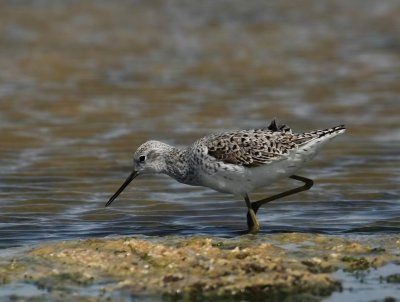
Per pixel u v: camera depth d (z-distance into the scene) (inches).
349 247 441.1
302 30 1269.7
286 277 389.1
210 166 480.4
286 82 947.3
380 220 519.2
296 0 1515.7
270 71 1006.4
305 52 1119.0
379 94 884.6
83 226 514.0
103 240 446.3
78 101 853.8
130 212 543.8
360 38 1206.3
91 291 382.3
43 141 714.8
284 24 1311.5
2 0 1435.8
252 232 489.7
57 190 589.9
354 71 1001.5
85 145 705.0
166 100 861.8
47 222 521.3
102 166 647.1
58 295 378.6
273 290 381.7
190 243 441.1
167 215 537.6
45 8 1391.5
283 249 437.4
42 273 402.9
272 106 836.0
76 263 412.2
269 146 473.4
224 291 378.0
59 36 1194.6
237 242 452.1
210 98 871.1
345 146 700.7
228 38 1212.5
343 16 1373.0
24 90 899.4
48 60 1049.5
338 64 1042.7
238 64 1047.6
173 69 1018.7
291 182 605.3
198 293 377.4
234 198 572.4
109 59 1066.1
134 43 1168.2
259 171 476.4
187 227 511.5
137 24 1299.2
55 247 438.6
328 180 610.5
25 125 763.4
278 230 498.6
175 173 505.0
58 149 692.1
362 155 674.8
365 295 380.2
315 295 379.9
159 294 377.4
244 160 472.7
